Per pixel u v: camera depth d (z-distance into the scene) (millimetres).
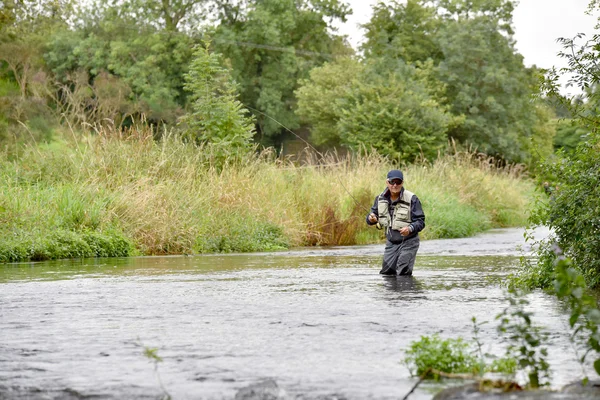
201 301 11594
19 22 66062
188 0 89500
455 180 41281
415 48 81688
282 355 7598
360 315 10102
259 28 89938
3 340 8422
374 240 30797
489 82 72250
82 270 17047
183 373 6867
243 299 11836
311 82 91812
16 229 20984
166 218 23906
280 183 29594
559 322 9305
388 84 61219
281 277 15398
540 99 13297
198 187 26203
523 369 6773
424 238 32031
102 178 25031
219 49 89500
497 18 75000
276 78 91938
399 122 56531
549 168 13180
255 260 20312
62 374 6840
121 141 26562
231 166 28812
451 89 74250
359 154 37062
